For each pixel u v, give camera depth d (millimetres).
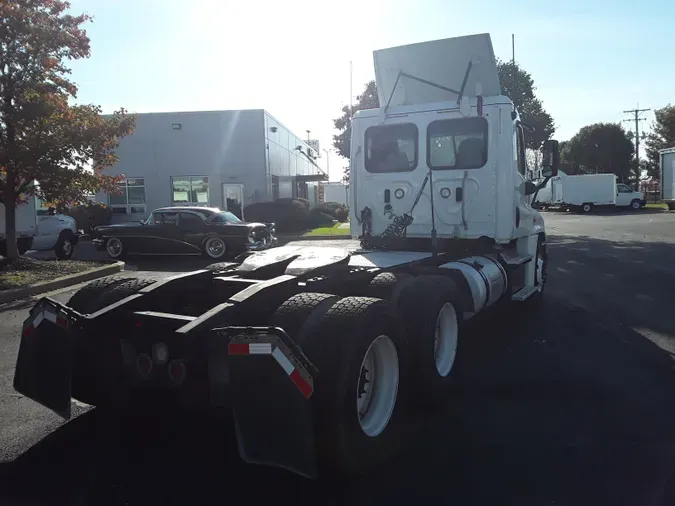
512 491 3322
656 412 4473
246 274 4809
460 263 6023
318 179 33688
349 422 3322
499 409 4582
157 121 25844
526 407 4617
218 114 25781
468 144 6703
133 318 3910
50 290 10797
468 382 5234
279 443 3131
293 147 34188
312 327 3430
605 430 4152
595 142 69625
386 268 5062
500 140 6586
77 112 12250
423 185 6922
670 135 55281
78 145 12117
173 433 4250
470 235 6762
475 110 6633
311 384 3088
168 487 3430
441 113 6793
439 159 6848
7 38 11273
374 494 3316
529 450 3848
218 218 16141
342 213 32594
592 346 6426
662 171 41000
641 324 7449
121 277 4863
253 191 26031
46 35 11414
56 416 4578
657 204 56594
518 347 6422
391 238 7145
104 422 4453
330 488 3395
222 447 4004
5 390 5176
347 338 3365
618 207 47594
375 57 7293
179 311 4691
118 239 16062
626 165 69438
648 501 3193
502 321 7773
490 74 6848
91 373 4250
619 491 3307
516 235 6992
